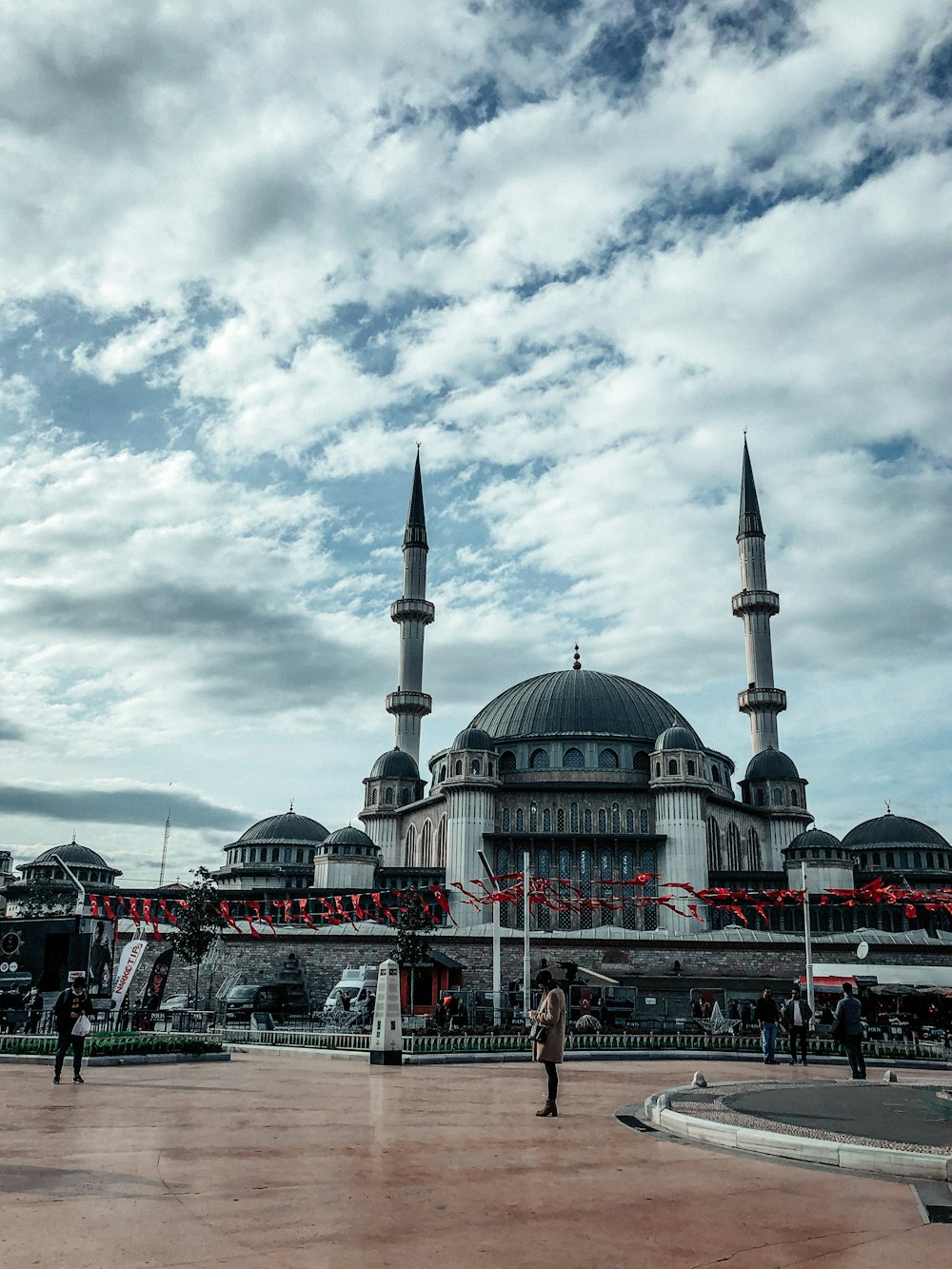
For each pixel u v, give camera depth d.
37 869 109.31
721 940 68.12
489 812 88.00
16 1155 11.91
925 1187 11.50
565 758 94.06
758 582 106.75
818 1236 9.25
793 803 99.31
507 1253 8.39
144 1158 11.95
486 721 101.50
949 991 59.72
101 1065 26.08
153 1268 7.63
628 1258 8.39
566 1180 11.37
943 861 103.31
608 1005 56.47
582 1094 20.61
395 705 107.06
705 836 88.25
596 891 85.44
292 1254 8.12
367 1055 30.89
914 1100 18.80
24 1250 7.93
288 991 65.69
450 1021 41.09
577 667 107.75
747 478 110.94
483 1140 13.90
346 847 88.62
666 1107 16.66
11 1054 27.38
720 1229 9.38
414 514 112.81
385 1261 8.02
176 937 68.75
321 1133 14.23
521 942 68.56
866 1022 49.41
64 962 51.28
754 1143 13.70
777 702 103.62
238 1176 11.00
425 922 71.25
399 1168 11.73
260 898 86.44
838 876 83.44
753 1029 44.94
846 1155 12.73
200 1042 28.70
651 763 89.44
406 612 108.62
